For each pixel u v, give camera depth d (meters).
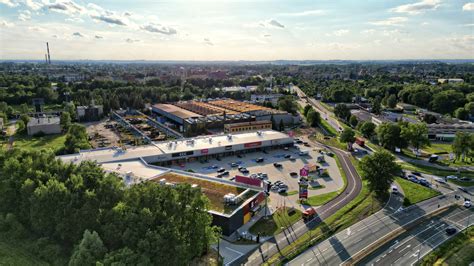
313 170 146.00
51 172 84.50
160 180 112.69
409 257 81.12
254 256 81.69
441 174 139.75
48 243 74.31
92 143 193.00
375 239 89.56
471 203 111.50
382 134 179.38
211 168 147.88
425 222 99.12
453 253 82.88
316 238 89.19
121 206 69.56
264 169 149.25
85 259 62.22
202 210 73.62
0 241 75.62
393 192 120.94
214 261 79.12
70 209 71.69
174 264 64.44
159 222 68.62
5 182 81.81
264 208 108.50
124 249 62.00
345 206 109.94
